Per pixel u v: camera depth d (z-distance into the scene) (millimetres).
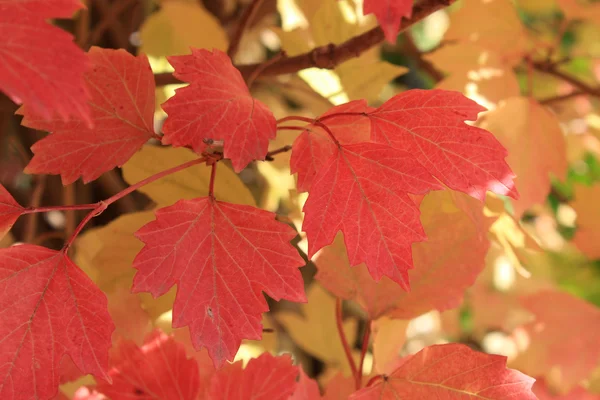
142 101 517
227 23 979
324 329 860
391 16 452
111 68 512
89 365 486
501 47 676
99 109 512
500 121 660
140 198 958
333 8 657
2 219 491
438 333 1171
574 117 1010
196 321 484
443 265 570
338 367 833
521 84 1021
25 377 479
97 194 938
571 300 748
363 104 511
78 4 440
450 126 502
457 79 672
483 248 569
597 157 932
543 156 660
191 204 494
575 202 749
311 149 521
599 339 737
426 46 1283
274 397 553
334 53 586
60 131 508
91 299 490
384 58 1241
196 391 561
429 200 563
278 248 494
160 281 482
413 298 569
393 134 506
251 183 1072
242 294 490
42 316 484
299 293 493
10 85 421
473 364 519
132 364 562
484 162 499
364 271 568
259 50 1103
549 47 773
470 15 677
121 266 576
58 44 431
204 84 486
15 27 429
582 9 737
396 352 591
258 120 492
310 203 489
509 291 1049
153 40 765
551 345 743
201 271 488
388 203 490
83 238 672
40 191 746
